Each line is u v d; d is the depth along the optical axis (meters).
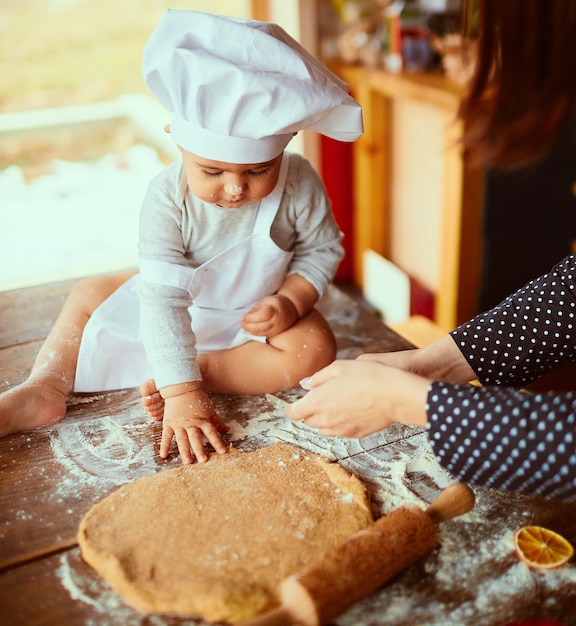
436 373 0.95
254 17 2.36
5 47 5.27
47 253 2.79
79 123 4.14
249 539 0.79
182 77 0.89
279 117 0.90
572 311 0.92
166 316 1.04
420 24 2.12
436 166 2.12
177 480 0.89
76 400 1.11
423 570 0.77
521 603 0.73
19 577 0.77
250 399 1.10
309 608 0.65
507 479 0.73
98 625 0.71
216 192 0.98
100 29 5.49
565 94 0.53
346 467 0.93
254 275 1.15
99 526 0.82
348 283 2.71
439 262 2.22
